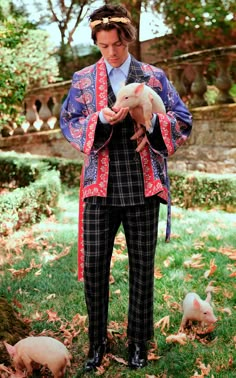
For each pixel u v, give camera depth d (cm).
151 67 286
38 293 428
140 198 279
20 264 497
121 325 354
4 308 344
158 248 521
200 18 1126
